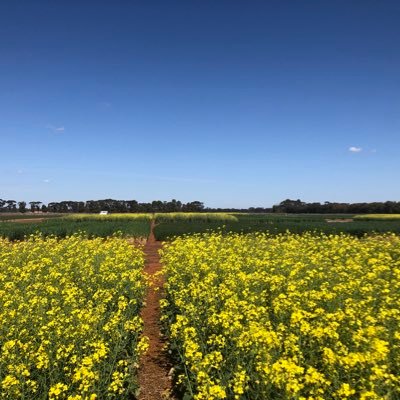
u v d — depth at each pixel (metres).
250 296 9.11
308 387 5.32
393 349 6.02
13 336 7.43
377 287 9.50
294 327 7.06
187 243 15.59
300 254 14.22
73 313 8.07
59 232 30.88
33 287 10.79
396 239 20.75
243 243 17.69
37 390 6.25
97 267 13.14
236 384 5.54
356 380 5.39
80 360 6.52
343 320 7.12
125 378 7.00
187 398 6.52
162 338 10.16
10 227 34.03
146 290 13.65
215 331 7.69
